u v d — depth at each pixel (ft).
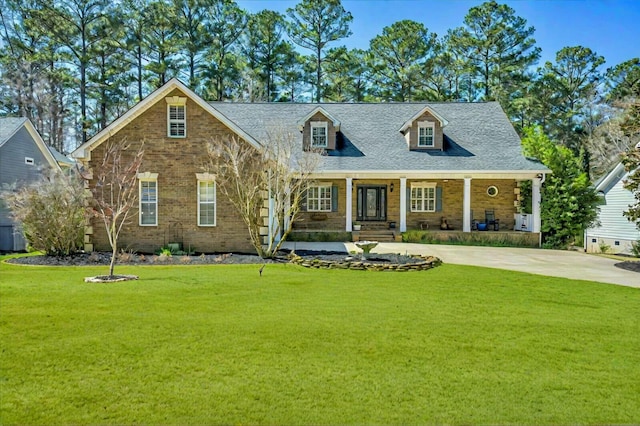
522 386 17.34
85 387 16.75
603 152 133.18
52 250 55.42
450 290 35.47
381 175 74.74
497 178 74.54
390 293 33.96
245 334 22.97
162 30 136.87
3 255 65.26
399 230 77.56
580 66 149.18
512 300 32.19
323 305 29.55
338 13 147.64
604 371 18.90
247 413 14.98
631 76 143.02
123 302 29.78
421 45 147.13
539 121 147.43
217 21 140.77
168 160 59.31
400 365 19.20
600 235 75.51
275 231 54.95
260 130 82.48
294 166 65.98
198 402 15.67
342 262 47.29
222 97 142.92
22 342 21.53
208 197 59.47
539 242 74.18
